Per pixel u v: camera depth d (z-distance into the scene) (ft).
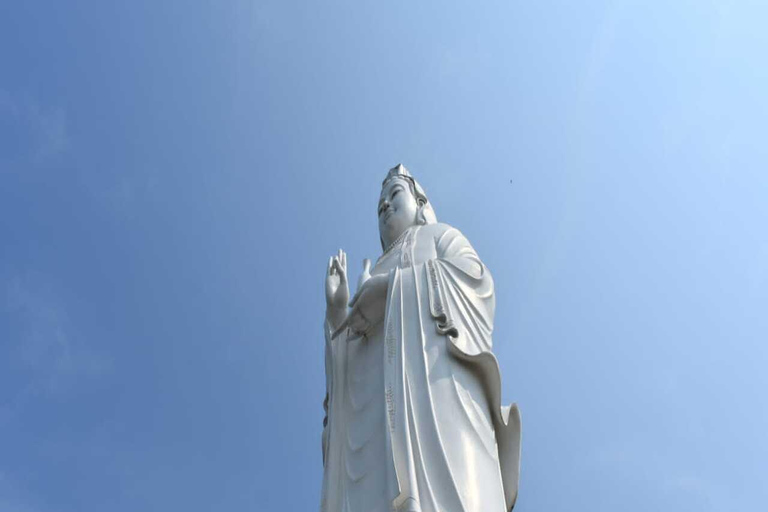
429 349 65.31
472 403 63.31
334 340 72.79
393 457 58.95
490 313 71.10
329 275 75.36
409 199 86.28
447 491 57.31
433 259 72.28
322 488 65.82
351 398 68.85
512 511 64.80
